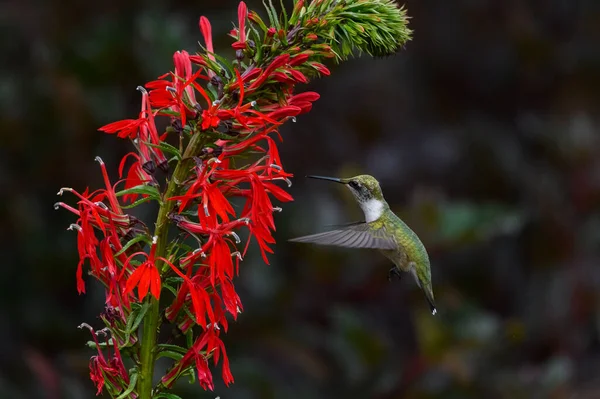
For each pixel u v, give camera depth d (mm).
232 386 10367
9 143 11023
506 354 11305
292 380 11008
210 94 5676
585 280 12719
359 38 5938
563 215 13148
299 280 11398
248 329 10953
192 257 5523
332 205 12078
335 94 14094
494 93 14852
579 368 12211
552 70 14781
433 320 9680
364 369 10258
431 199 10500
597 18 15047
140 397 5605
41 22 12141
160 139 5844
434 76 14875
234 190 5707
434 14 14977
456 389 10078
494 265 12938
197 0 12461
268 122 5547
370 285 11328
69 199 11258
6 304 11133
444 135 14375
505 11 14836
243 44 5699
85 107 11016
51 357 11031
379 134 14023
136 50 11234
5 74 11477
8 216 11148
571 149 13609
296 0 5941
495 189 13703
